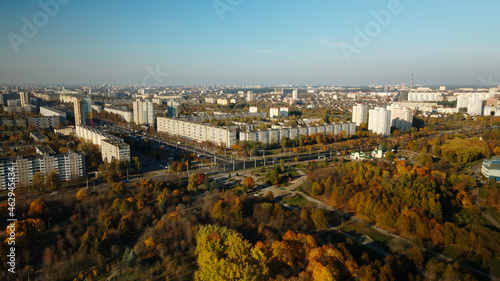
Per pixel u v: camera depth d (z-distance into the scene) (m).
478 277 189.50
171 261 199.38
